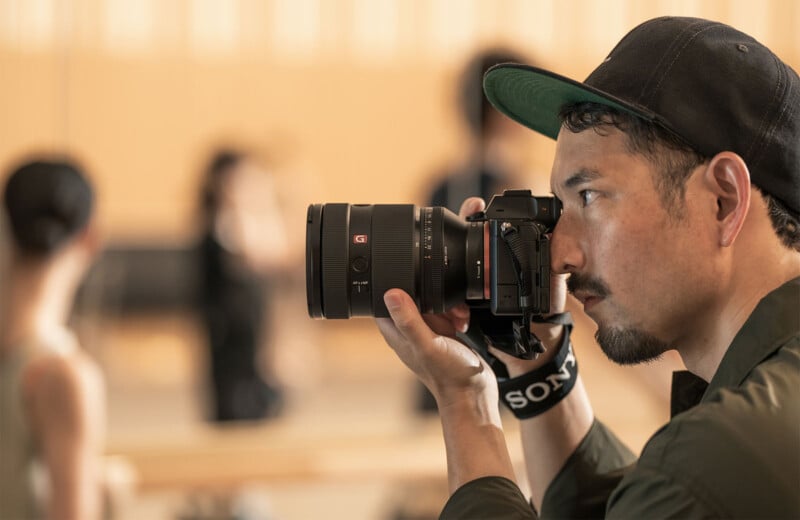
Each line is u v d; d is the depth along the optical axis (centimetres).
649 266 198
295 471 453
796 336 189
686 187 196
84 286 902
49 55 1239
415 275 230
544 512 254
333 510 740
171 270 1112
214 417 723
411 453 465
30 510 318
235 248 715
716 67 196
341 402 1039
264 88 1283
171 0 1259
